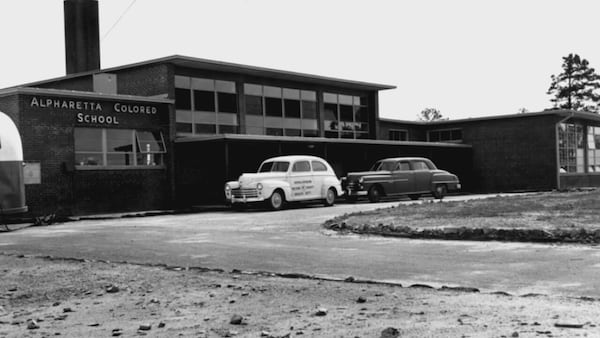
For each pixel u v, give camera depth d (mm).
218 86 30703
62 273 8984
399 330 5055
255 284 7621
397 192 27297
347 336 4961
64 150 23656
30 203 22469
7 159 17453
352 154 37688
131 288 7625
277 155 33000
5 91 22484
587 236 10938
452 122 42000
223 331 5320
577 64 79062
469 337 4766
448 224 13312
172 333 5340
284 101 34156
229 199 23906
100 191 24828
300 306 6227
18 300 7129
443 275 8133
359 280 7734
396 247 11164
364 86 37812
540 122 38156
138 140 26453
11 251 12352
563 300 6160
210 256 10758
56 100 23484
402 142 35125
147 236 14523
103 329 5605
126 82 29562
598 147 43750
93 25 34406
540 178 38156
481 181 40750
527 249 10312
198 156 28891
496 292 6703
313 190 24828
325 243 12148
